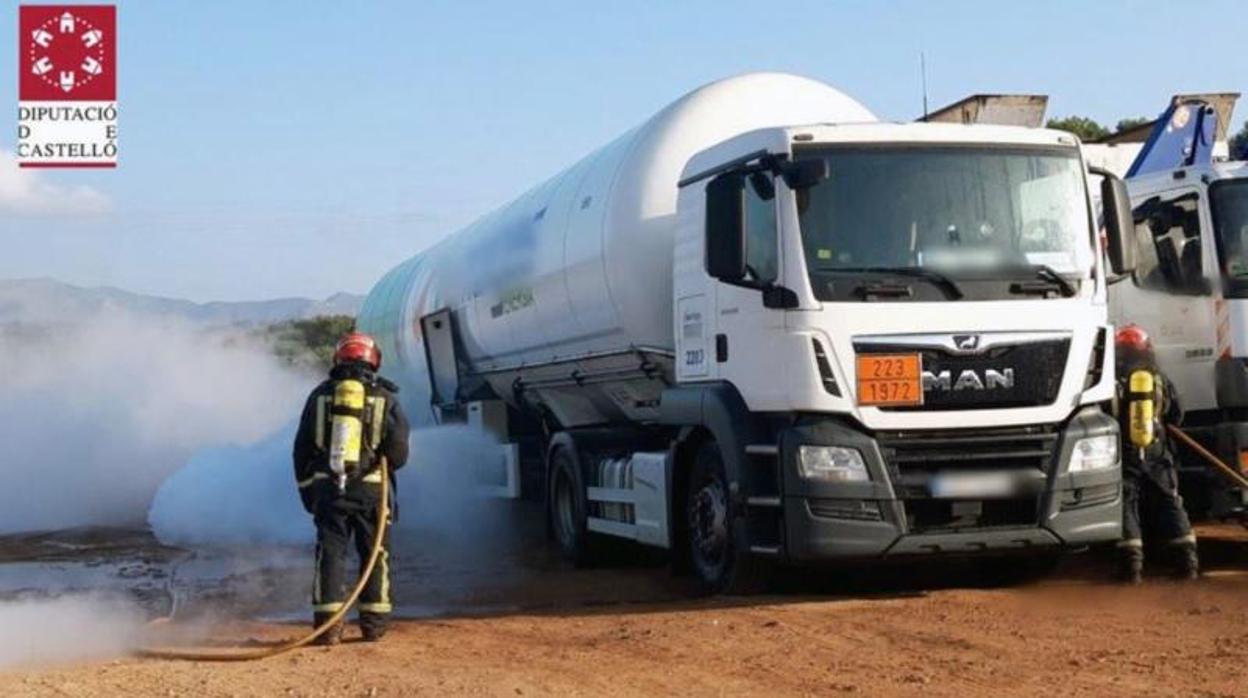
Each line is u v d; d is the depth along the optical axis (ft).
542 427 53.72
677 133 40.14
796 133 32.71
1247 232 36.47
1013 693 23.12
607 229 40.50
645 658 26.99
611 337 41.70
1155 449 35.37
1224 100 46.26
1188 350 37.42
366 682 25.61
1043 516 32.35
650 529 39.11
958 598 33.30
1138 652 26.11
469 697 24.12
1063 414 32.53
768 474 33.37
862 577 37.73
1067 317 32.73
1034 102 50.47
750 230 33.53
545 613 34.71
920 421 31.81
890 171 32.73
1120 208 34.06
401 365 67.15
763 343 32.94
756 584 34.96
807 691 23.80
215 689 25.32
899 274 32.12
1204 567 38.52
